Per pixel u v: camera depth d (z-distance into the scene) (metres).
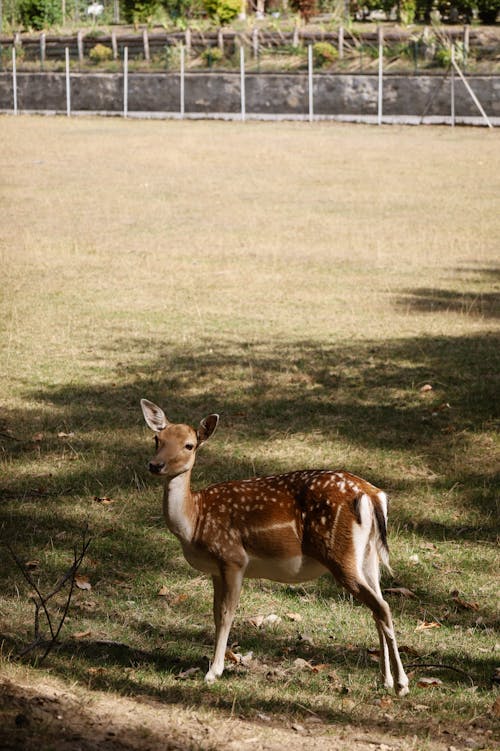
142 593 7.72
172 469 5.84
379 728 5.54
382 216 25.98
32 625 6.97
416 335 15.22
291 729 5.41
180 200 28.81
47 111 59.81
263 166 36.09
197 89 56.34
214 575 6.11
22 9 68.00
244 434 11.19
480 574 8.10
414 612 7.51
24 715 4.86
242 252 21.69
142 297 17.73
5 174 34.03
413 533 8.82
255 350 14.47
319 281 18.94
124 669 6.23
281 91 54.31
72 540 8.59
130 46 60.69
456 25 60.75
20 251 21.70
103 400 12.30
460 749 5.25
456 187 30.75
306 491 5.82
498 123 48.94
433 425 11.48
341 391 12.62
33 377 13.18
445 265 20.27
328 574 8.20
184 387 12.84
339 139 44.41
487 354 14.16
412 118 51.28
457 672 6.52
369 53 54.53
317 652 6.81
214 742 5.02
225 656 6.59
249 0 67.06
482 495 9.58
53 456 10.48
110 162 37.22
